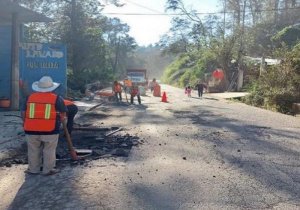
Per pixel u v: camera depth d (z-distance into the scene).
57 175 7.12
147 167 7.74
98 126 13.40
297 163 8.23
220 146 10.01
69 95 28.22
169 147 9.79
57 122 7.18
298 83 23.73
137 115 17.59
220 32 49.41
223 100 30.55
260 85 27.20
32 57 18.39
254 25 59.97
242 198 5.98
